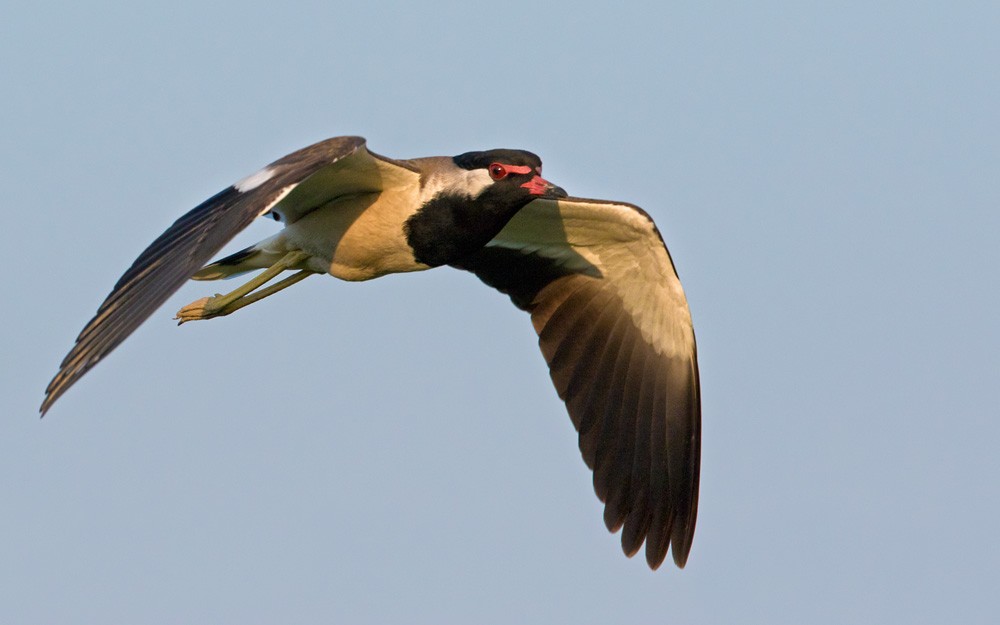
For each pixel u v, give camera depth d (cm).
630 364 1593
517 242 1602
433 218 1441
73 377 1111
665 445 1577
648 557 1566
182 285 1112
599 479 1583
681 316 1557
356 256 1477
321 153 1266
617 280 1586
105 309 1170
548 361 1614
